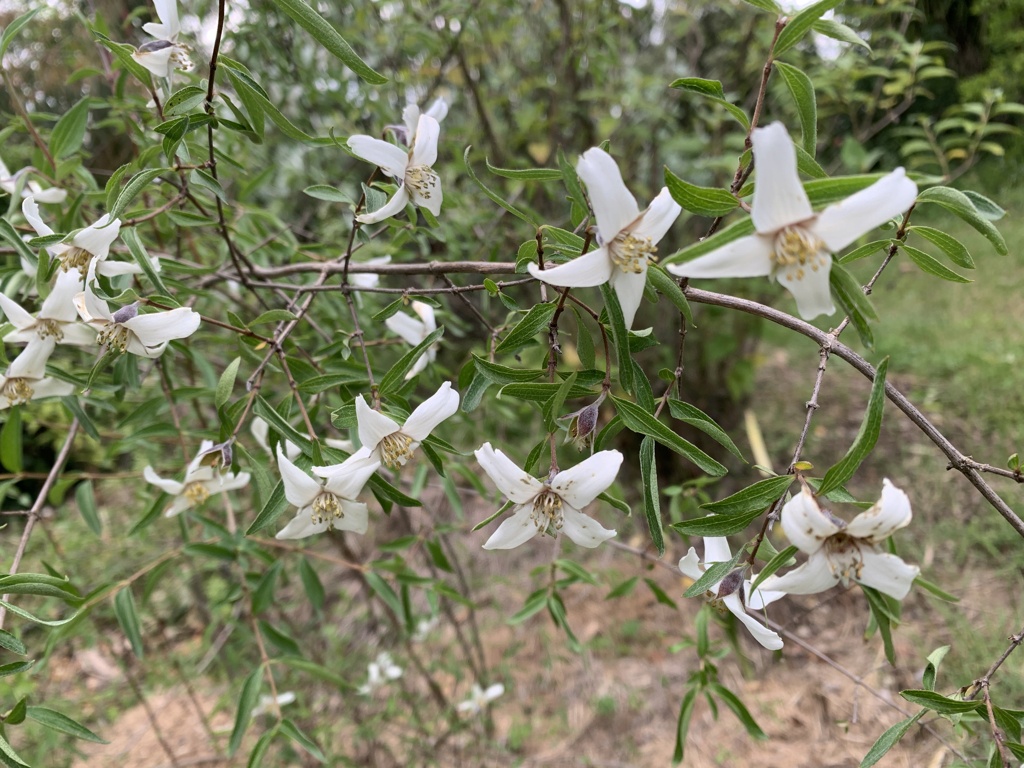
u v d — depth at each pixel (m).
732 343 3.83
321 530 1.33
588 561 3.96
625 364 1.07
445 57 3.41
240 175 2.35
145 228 2.26
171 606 3.88
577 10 3.68
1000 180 6.16
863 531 1.00
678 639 3.54
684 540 3.88
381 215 1.39
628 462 4.25
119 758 3.17
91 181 1.91
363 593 3.73
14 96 1.79
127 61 1.39
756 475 4.16
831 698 3.01
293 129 1.29
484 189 1.16
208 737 3.29
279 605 3.39
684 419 1.19
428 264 1.53
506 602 3.89
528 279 1.32
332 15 3.29
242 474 1.88
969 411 4.24
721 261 0.88
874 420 0.92
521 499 1.18
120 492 4.44
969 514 3.62
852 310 0.89
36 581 1.24
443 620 3.80
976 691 1.18
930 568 3.40
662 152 4.19
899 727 1.11
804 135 1.12
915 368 4.78
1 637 1.16
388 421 1.24
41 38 3.11
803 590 1.04
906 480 3.93
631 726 3.16
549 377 1.22
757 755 2.87
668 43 4.38
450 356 3.70
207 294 1.88
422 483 2.42
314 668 1.98
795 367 5.22
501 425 3.34
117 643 3.63
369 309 2.41
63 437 3.14
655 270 1.06
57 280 1.41
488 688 3.25
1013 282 5.37
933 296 5.54
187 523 2.35
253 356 1.63
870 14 3.36
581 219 1.17
